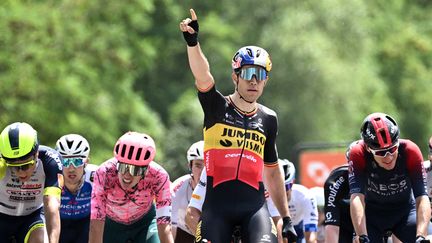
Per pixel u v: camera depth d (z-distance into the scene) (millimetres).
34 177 17406
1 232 18328
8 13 47156
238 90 15406
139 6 54750
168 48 68375
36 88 46656
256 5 66375
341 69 64062
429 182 20719
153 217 19062
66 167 19609
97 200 17875
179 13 68125
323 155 39781
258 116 15523
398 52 83250
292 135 63844
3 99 45844
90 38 50750
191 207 16828
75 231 20453
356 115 65562
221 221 14984
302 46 62906
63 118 47656
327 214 19375
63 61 49312
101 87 51094
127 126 53875
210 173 15273
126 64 51875
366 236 17375
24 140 16281
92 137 48938
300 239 21562
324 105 63719
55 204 16984
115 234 18953
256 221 14961
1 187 17703
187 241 20812
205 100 15227
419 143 81375
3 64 46531
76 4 51719
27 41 47344
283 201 15828
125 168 16938
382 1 87812
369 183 18375
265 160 15766
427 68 86562
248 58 15250
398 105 82000
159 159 55312
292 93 63656
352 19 67062
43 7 49312
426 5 94062
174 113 63406
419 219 17438
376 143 17031
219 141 15273
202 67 14945
